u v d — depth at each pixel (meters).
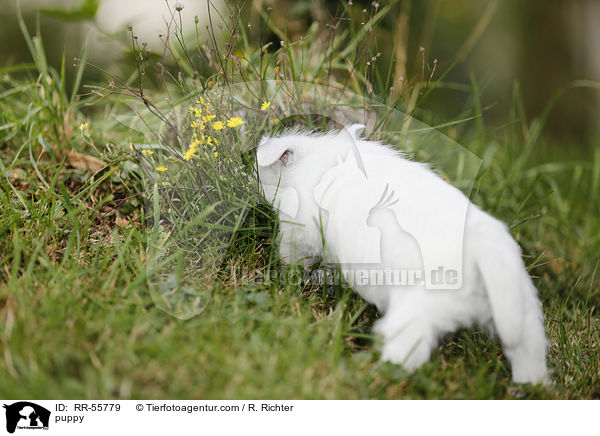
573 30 5.37
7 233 2.08
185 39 2.37
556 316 2.19
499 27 5.55
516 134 3.50
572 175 3.09
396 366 1.95
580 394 2.03
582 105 5.28
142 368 1.92
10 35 3.74
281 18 2.45
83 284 2.02
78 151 2.29
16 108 2.38
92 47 2.88
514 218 2.35
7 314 1.96
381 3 2.48
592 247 2.45
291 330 2.00
